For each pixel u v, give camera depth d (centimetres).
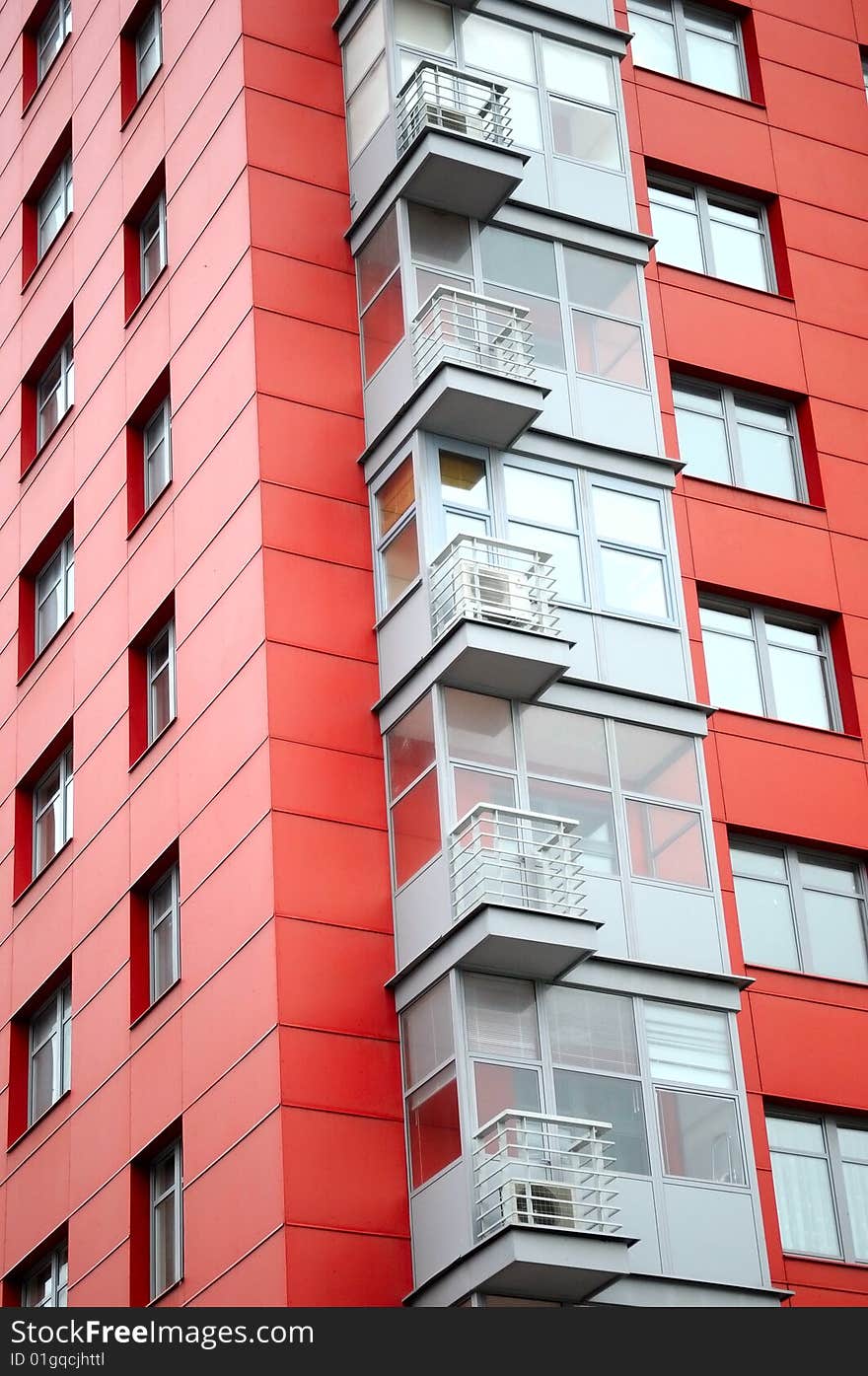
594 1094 3127
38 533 4528
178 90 4200
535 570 3478
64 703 4206
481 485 3516
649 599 3609
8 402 4900
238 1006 3244
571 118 3953
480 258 3706
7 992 4175
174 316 4006
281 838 3247
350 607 3481
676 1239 3088
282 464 3544
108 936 3781
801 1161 3391
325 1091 3094
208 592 3641
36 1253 3775
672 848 3409
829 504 4034
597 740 3422
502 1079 3056
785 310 4206
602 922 3139
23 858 4300
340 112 3922
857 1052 3497
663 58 4412
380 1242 3019
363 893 3262
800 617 3928
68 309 4606
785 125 4438
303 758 3325
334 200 3828
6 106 5297
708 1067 3266
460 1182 2967
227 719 3475
